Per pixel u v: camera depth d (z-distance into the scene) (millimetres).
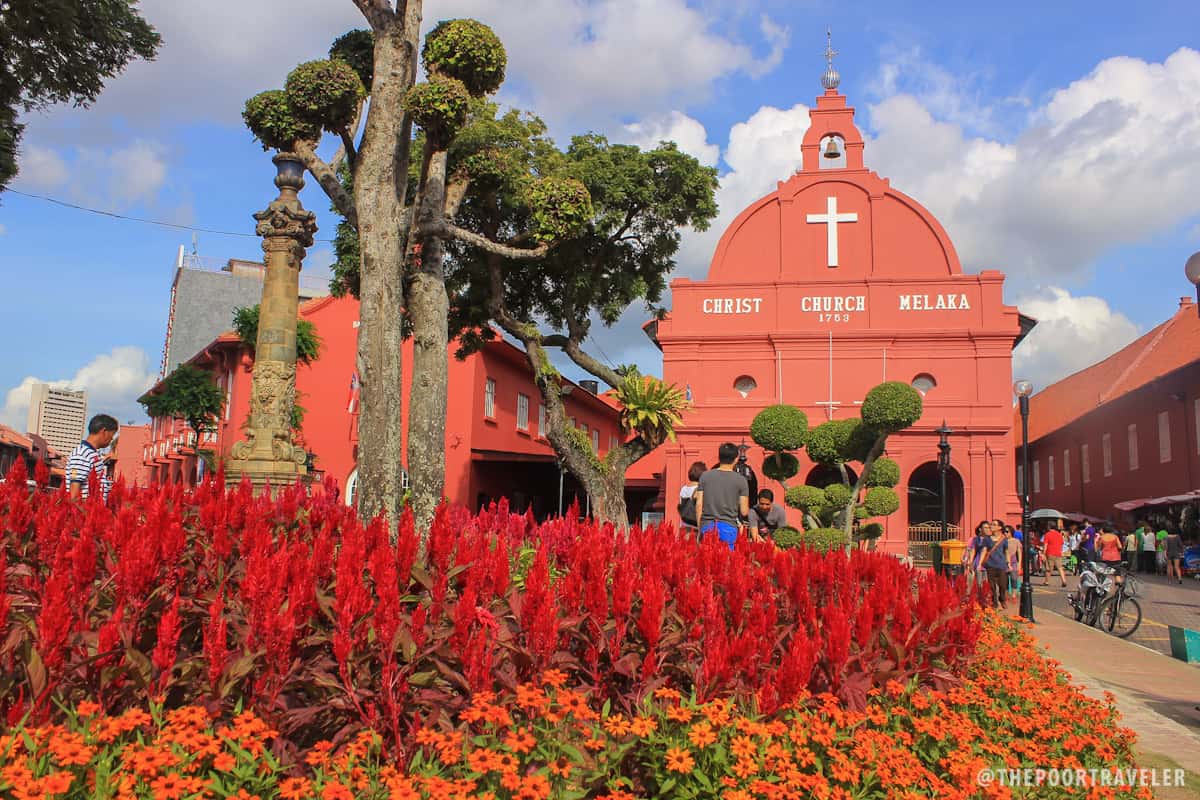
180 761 2529
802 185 28547
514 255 8234
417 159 15359
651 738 2986
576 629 3580
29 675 2705
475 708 2906
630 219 18828
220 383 29938
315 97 7969
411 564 3881
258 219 12039
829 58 29812
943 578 5070
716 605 3896
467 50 7758
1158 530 29031
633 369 18422
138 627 3342
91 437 8352
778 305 27781
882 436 13477
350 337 28156
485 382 29328
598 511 17750
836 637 3766
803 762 3209
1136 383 33938
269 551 4102
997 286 26828
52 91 13906
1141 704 7770
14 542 4516
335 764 2775
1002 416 26156
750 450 27016
